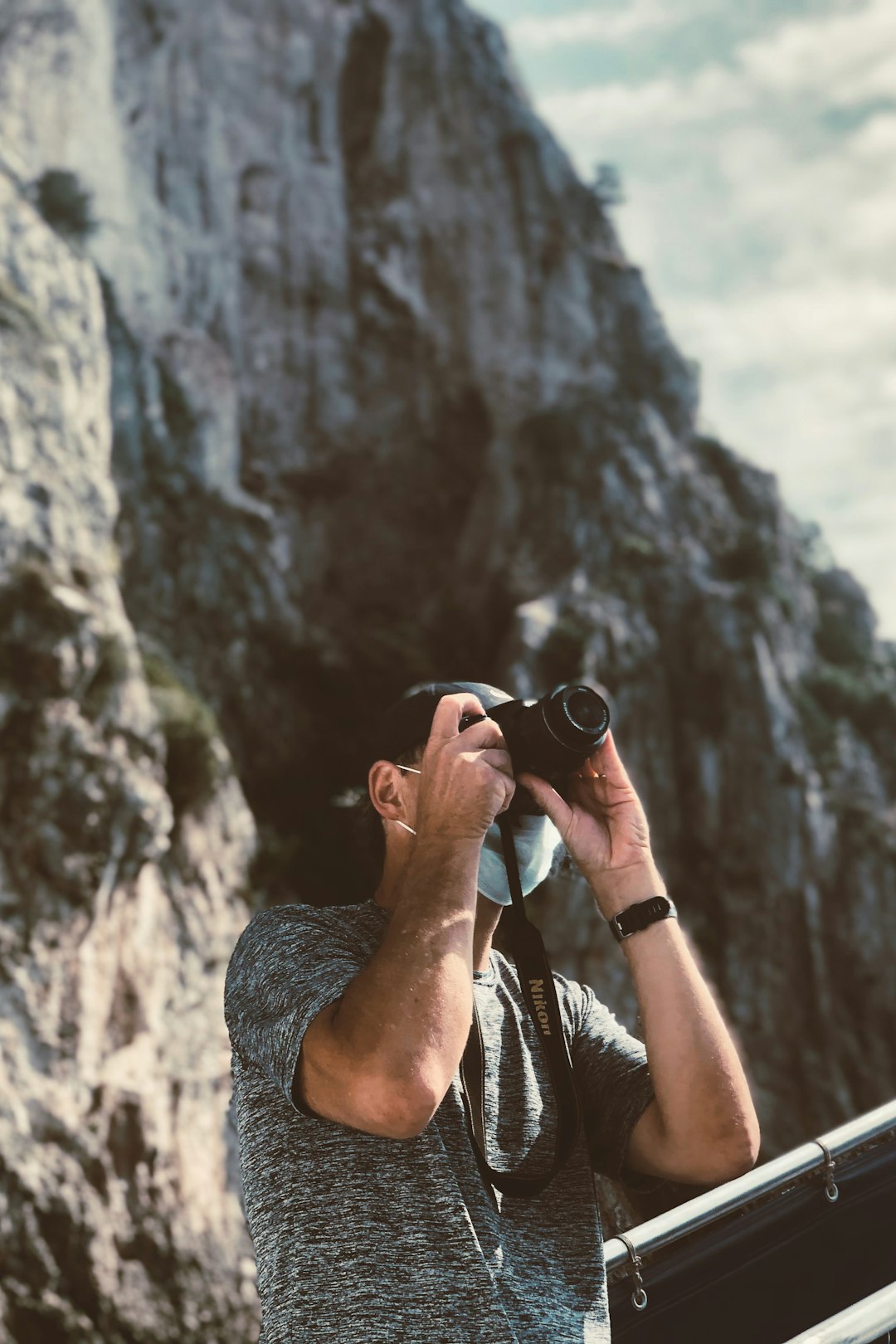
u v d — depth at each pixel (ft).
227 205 195.93
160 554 163.02
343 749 158.81
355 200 212.02
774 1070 163.84
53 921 87.40
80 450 108.58
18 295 111.65
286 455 193.16
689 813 175.42
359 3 219.41
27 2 177.06
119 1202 82.74
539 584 187.01
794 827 174.91
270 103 206.18
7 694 90.33
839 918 173.68
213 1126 91.71
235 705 158.30
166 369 176.14
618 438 204.03
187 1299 82.33
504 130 225.97
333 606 188.65
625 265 232.12
